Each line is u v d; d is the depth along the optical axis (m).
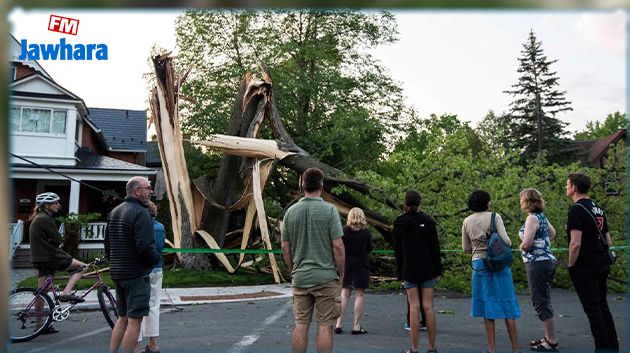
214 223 15.12
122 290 4.48
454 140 11.98
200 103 24.30
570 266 4.78
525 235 5.10
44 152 22.66
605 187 12.39
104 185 25.70
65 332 6.57
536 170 12.08
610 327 4.76
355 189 13.83
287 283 13.12
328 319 4.11
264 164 14.36
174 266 14.57
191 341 5.94
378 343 5.75
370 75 25.97
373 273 13.73
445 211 11.46
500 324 7.09
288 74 24.66
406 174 12.19
